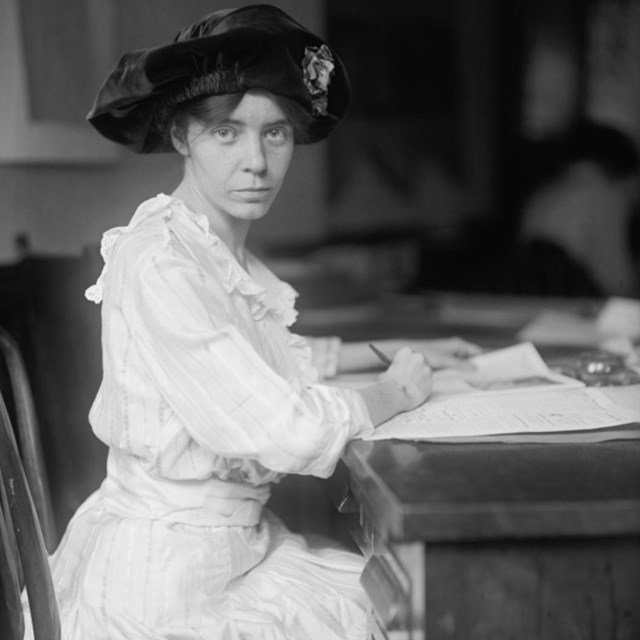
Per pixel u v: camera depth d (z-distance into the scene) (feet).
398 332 11.68
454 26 20.29
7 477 5.71
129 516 6.34
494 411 6.55
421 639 4.80
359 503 5.96
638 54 18.22
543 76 19.53
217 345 5.71
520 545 4.79
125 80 6.38
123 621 5.94
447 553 4.76
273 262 16.19
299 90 6.18
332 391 6.00
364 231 19.49
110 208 13.69
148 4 14.88
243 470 6.36
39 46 12.26
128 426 6.19
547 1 19.17
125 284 6.11
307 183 18.51
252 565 6.48
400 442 5.91
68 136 12.73
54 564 6.68
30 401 7.41
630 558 4.85
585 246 18.83
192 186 6.75
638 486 4.95
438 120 20.29
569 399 6.82
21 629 5.85
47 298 9.89
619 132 18.47
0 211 11.69
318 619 6.06
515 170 19.99
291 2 17.89
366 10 19.21
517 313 12.86
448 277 19.71
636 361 8.16
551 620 4.84
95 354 10.19
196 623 5.97
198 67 6.10
